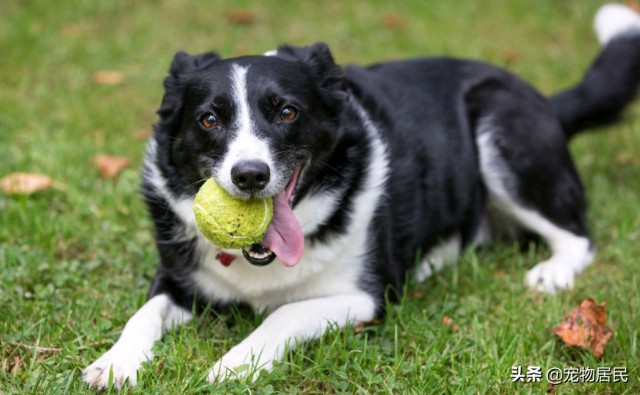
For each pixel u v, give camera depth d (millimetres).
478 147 4398
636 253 4418
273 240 3178
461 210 4309
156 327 3428
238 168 3012
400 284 3941
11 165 5031
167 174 3592
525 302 3984
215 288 3721
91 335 3480
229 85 3346
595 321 3527
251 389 3100
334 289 3684
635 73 4953
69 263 4066
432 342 3541
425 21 7777
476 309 3836
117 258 4168
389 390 3150
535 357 3463
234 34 7434
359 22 7676
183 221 3596
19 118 5691
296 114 3387
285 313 3441
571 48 7500
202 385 3080
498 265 4445
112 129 5711
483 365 3367
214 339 3525
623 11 5188
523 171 4359
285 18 7785
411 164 4023
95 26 7367
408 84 4340
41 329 3480
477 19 7934
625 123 5250
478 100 4422
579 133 5062
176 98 3586
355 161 3627
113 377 3074
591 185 5215
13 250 4117
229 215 3035
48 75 6457
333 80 3623
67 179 4926
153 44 7137
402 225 3963
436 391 3182
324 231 3559
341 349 3354
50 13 7395
